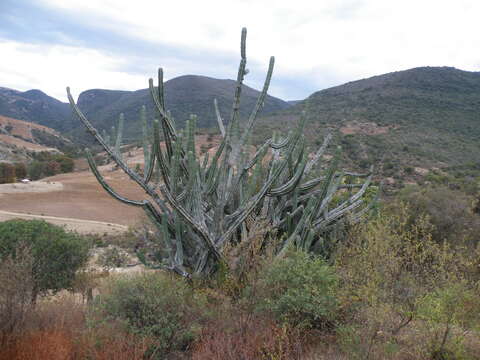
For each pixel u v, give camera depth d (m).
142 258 6.41
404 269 4.89
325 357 4.49
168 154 6.61
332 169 6.82
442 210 10.87
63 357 4.28
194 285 6.06
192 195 6.15
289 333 4.78
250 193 6.60
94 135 6.19
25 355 4.33
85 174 68.75
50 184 56.75
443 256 4.74
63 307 5.80
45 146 139.62
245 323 4.92
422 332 4.67
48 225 7.77
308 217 7.07
